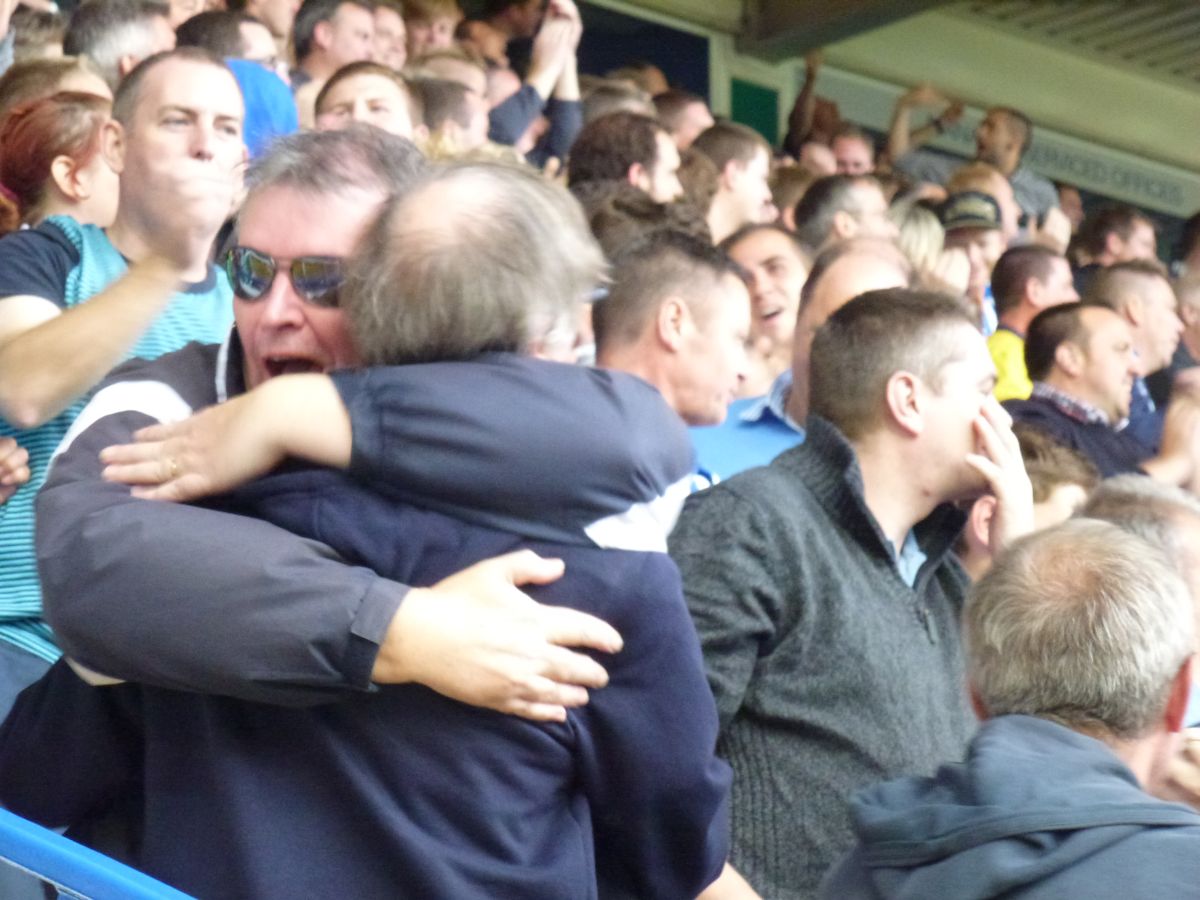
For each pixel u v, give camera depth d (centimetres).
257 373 192
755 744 235
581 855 177
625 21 927
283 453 172
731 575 234
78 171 306
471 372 172
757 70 980
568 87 602
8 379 233
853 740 235
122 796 192
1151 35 1107
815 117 902
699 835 181
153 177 237
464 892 170
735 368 291
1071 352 462
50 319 243
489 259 174
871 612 241
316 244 184
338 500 171
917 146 952
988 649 196
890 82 1043
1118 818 177
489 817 171
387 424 169
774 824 233
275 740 174
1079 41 1106
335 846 171
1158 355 557
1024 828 177
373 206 186
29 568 264
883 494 252
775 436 354
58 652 265
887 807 191
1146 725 191
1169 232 1162
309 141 189
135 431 186
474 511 172
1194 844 174
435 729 171
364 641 163
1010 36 1084
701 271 290
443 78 519
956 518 257
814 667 236
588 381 177
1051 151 1110
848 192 531
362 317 176
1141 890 171
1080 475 330
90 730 187
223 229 309
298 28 553
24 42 440
